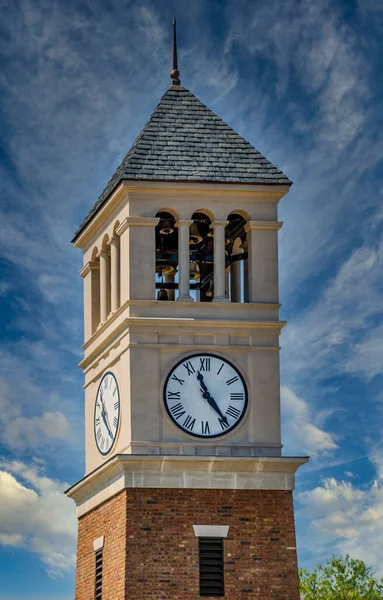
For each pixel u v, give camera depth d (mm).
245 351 49094
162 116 51688
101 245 52000
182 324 48812
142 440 47906
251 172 50219
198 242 52625
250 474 48125
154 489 47656
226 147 50875
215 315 49188
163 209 49562
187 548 47344
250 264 49906
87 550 50844
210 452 48156
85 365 53094
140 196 49375
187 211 49625
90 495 50969
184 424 48250
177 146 50625
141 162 49812
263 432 48625
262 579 47500
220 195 49906
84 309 53469
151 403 48219
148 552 47188
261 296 49688
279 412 48844
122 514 47656
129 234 49188
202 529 47531
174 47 53500
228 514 47781
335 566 80938
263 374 49031
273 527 47906
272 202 50281
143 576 47000
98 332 51500
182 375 48562
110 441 49938
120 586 47219
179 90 52781
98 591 49531
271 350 49188
